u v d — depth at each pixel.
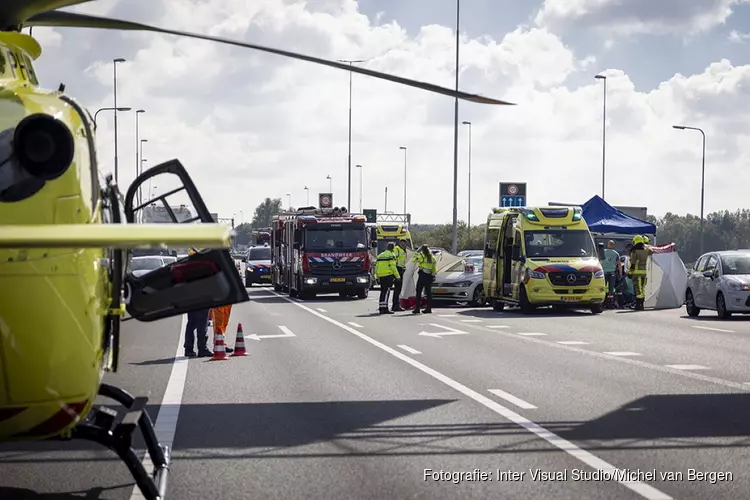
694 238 158.38
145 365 15.64
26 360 5.55
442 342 19.16
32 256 5.56
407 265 29.83
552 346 18.30
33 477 7.75
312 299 38.50
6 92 6.02
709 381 13.27
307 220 38.34
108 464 8.19
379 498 7.08
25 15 6.37
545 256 28.36
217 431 9.75
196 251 7.29
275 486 7.45
